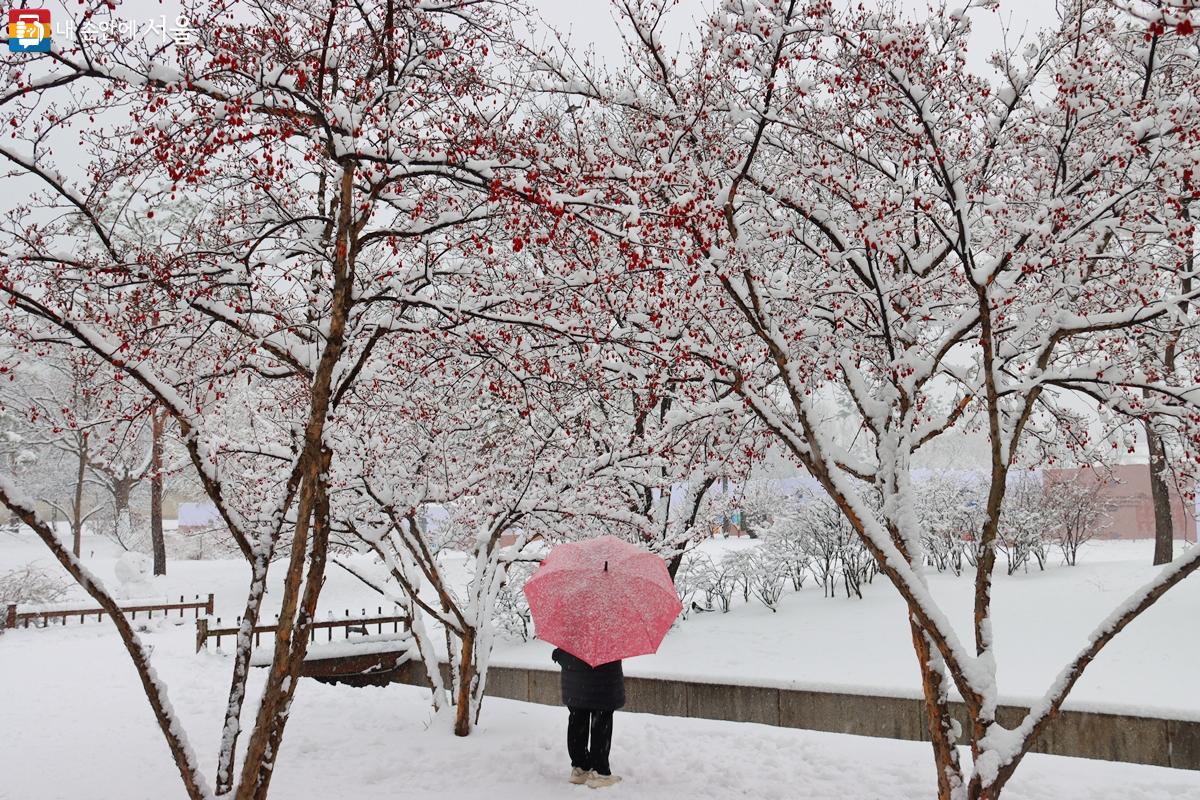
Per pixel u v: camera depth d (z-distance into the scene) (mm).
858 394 6223
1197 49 6402
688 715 9820
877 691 8734
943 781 5250
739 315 6996
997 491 5273
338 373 6672
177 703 10375
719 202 5910
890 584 16828
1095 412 8453
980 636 5117
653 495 12867
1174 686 9664
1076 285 6434
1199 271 6344
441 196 6285
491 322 6777
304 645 5445
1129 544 23375
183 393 6691
